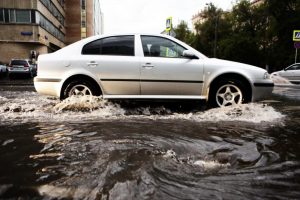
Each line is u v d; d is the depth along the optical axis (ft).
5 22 117.39
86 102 18.72
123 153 9.96
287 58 124.06
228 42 155.53
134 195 7.04
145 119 16.57
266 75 19.76
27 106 19.75
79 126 14.40
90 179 7.88
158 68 19.03
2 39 118.11
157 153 10.03
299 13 119.96
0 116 16.96
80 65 18.98
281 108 22.59
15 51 121.80
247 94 19.54
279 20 124.26
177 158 9.56
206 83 19.25
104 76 18.97
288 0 121.29
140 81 19.03
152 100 19.26
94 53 19.38
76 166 8.77
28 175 8.17
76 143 11.19
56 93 19.22
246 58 151.94
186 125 15.06
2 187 7.47
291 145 11.47
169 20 58.39
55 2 161.58
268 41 148.25
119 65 18.98
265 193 7.29
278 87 52.54
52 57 19.27
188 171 8.48
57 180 7.83
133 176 8.06
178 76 19.11
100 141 11.50
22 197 6.97
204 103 19.85
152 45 19.60
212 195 7.13
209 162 9.27
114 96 19.12
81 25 222.07
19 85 48.39
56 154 9.88
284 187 7.61
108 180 7.82
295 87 52.54
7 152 10.14
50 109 18.81
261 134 13.30
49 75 19.13
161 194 7.11
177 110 20.02
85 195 7.04
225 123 15.72
